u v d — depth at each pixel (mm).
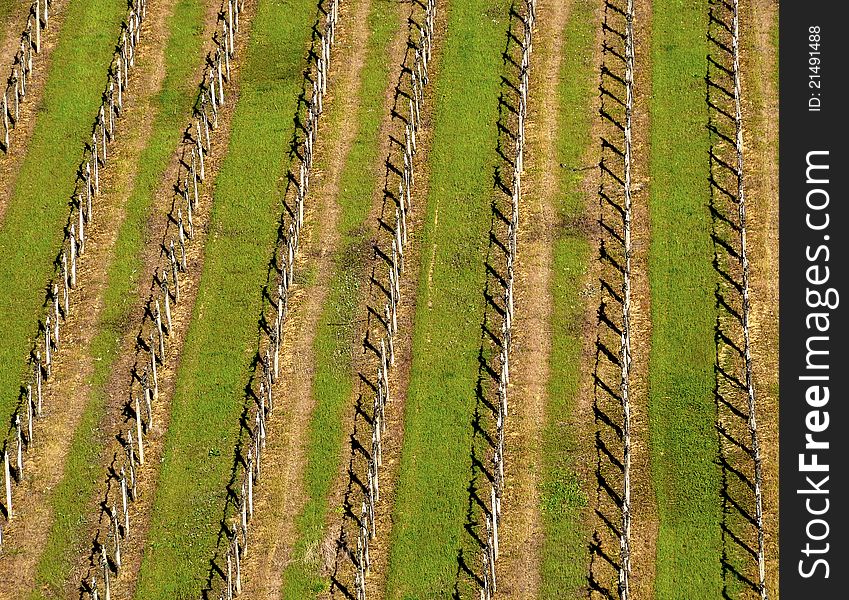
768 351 66500
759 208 71625
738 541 60656
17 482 63500
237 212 72938
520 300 68812
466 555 60781
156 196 73688
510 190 73188
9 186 74062
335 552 61156
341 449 64188
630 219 71500
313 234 71938
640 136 75000
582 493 62312
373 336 68000
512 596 59594
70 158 75125
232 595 59875
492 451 63781
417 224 72125
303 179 72750
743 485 62312
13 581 60750
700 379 65688
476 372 66500
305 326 68500
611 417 64562
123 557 61219
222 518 62188
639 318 67875
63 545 61656
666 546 60562
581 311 68312
